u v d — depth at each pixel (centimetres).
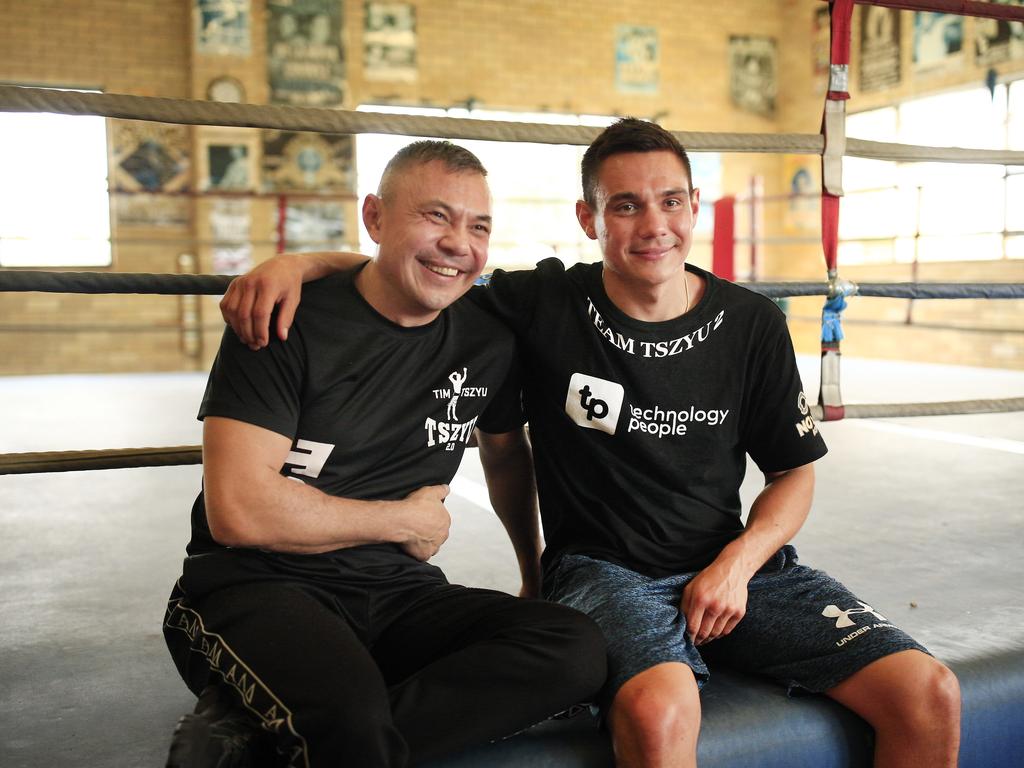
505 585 203
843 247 912
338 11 829
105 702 147
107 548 243
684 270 147
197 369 835
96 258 798
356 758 100
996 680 143
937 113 816
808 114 936
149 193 792
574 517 143
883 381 645
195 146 810
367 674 105
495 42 877
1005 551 226
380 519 123
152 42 793
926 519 261
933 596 189
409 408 130
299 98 826
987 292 213
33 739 133
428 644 122
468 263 126
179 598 124
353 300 128
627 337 140
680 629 127
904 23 839
